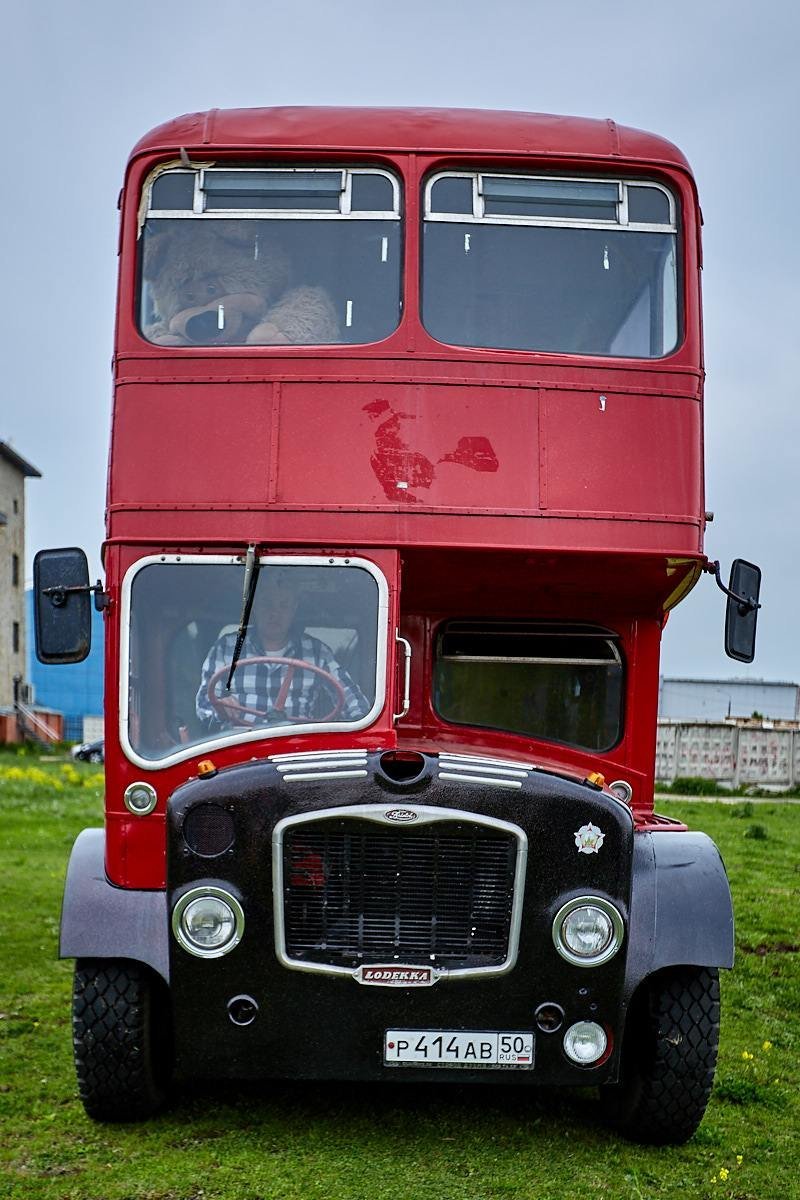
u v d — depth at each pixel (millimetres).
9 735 55750
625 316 6438
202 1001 5367
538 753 6871
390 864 5332
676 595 6832
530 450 6199
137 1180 5188
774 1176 5527
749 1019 8375
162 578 6094
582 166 6559
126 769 5938
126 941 5586
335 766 5363
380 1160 5512
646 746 6953
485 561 6254
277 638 6051
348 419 6164
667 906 5633
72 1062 6930
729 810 23781
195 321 6289
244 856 5312
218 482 6117
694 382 6391
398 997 5320
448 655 6926
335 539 6078
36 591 6258
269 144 6457
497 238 6461
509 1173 5406
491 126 6578
